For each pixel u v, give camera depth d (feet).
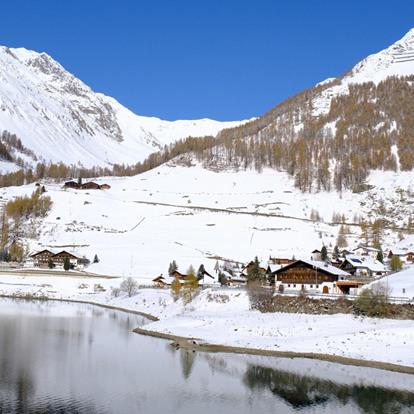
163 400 204.85
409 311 319.47
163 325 354.74
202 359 268.62
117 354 277.23
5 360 259.80
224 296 407.64
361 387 223.51
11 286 579.48
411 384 227.61
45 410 189.06
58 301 529.86
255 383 228.84
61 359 264.11
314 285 422.41
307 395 214.28
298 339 300.81
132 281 526.57
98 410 191.42
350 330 308.60
